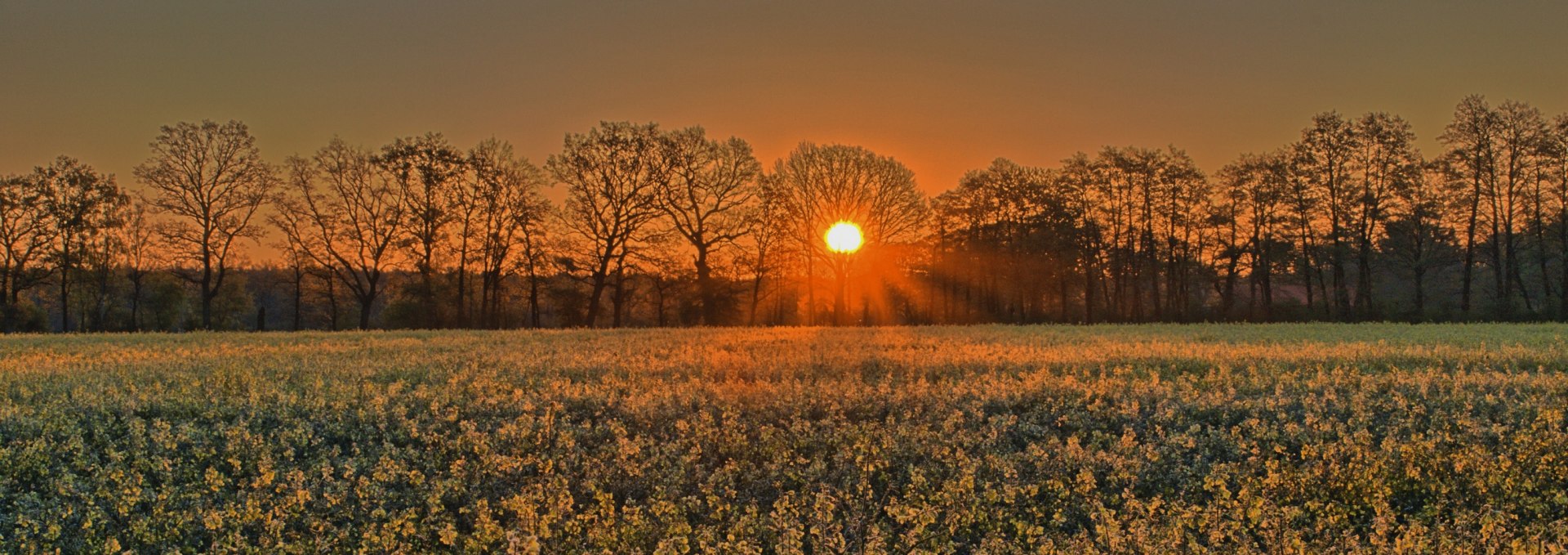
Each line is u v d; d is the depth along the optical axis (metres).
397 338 32.62
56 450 12.47
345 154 51.44
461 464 11.12
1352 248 55.84
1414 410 14.04
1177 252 66.69
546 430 12.70
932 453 11.73
